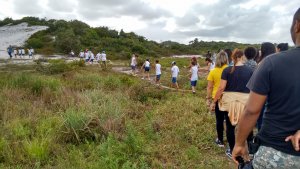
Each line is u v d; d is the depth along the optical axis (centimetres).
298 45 259
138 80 1886
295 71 251
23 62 3350
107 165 547
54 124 755
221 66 682
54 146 632
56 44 5953
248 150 302
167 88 1644
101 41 6706
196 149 650
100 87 1331
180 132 766
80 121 719
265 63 262
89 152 630
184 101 1105
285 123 254
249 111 266
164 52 7519
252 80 268
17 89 1092
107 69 2534
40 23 9600
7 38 7225
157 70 1872
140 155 614
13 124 736
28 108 884
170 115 916
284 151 254
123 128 756
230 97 587
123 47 6594
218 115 666
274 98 258
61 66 2217
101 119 756
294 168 252
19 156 584
